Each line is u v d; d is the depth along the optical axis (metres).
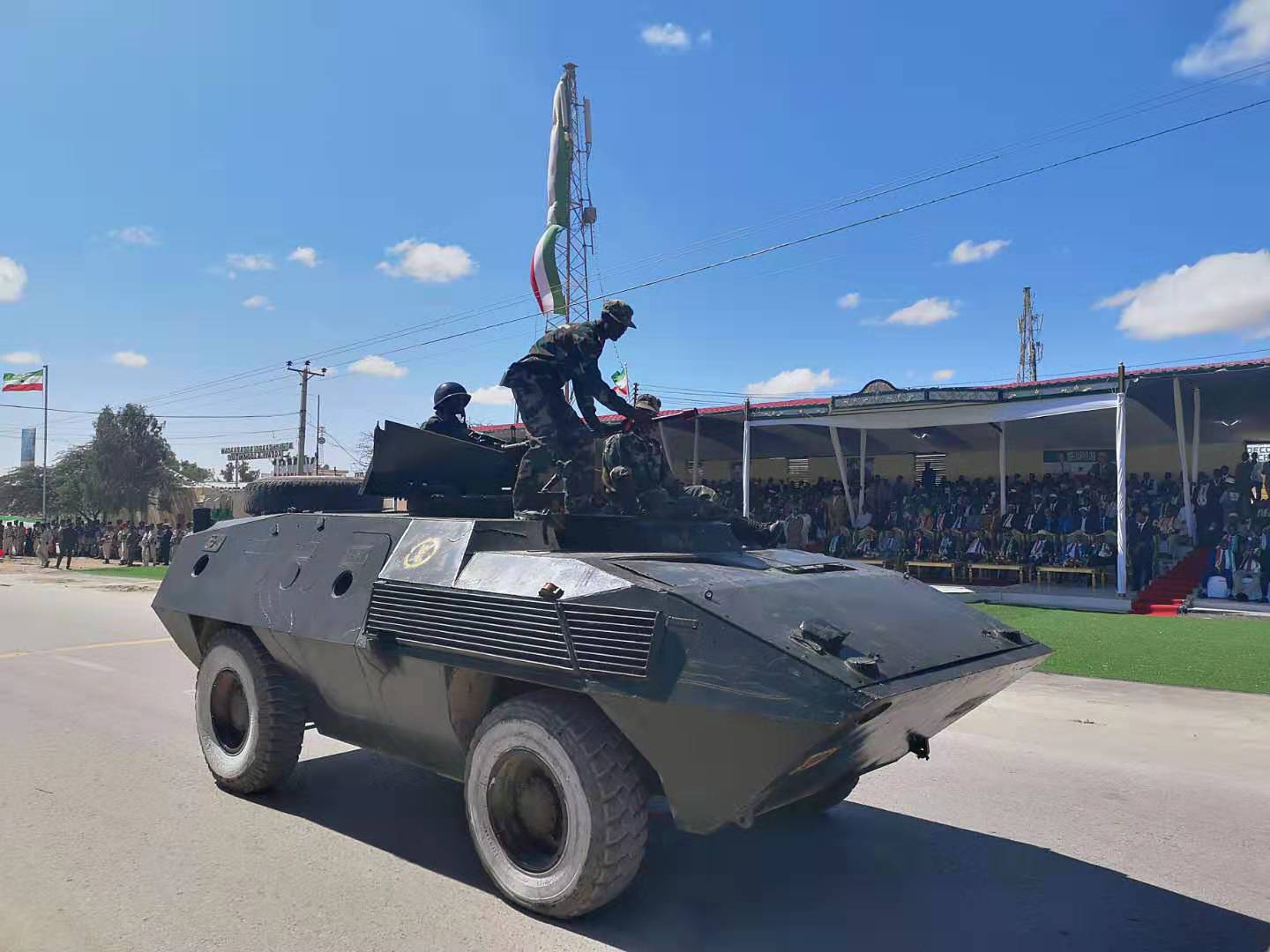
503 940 3.75
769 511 23.55
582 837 3.72
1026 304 52.19
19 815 5.27
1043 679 9.51
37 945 3.66
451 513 5.59
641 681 3.53
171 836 4.95
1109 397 15.73
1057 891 4.36
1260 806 5.63
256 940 3.72
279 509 6.54
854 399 17.88
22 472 57.88
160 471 46.47
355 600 4.75
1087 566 17.56
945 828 5.25
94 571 30.91
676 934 3.83
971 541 19.33
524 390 5.66
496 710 4.10
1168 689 9.01
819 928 3.93
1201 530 17.81
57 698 8.72
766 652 3.39
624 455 5.44
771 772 3.31
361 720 5.05
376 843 4.87
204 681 5.86
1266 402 17.20
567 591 3.89
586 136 28.22
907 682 3.51
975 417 17.05
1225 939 3.87
